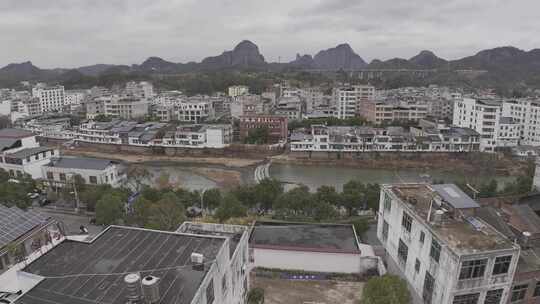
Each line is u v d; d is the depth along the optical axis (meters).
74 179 76.25
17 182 73.88
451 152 117.69
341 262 45.00
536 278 34.19
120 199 61.59
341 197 68.88
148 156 126.88
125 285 23.61
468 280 30.64
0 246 37.25
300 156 121.06
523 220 43.59
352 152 119.50
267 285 42.69
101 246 28.92
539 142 124.69
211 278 24.86
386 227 45.47
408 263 39.16
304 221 58.19
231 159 122.75
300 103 177.25
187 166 117.44
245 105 163.50
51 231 44.81
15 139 91.25
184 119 163.00
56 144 141.00
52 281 24.22
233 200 61.94
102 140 133.50
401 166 112.81
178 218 53.47
